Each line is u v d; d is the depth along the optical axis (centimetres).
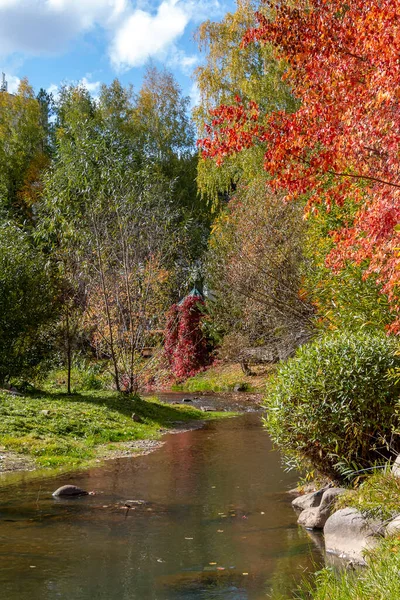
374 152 734
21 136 4694
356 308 1081
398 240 707
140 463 1209
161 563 630
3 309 1900
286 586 564
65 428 1462
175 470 1134
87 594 546
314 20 739
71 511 838
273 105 2475
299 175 750
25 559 641
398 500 640
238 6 2708
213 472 1114
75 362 2272
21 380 1989
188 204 3941
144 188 2259
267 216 2041
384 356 844
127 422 1662
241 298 2212
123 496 930
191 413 2019
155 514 827
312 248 1470
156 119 4262
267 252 1964
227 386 2762
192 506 868
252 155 2494
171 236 2194
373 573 476
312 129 738
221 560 640
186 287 2688
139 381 2095
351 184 803
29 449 1259
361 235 884
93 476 1080
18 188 4362
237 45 2658
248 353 2591
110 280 1986
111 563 630
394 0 635
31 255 2064
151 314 2116
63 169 2320
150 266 2008
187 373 3086
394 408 820
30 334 1962
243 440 1506
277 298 1950
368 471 831
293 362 885
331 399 832
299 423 836
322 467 878
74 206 2191
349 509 689
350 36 717
